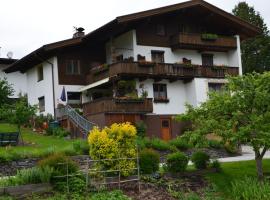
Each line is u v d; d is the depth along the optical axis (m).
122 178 19.50
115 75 36.53
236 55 43.78
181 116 21.89
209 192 19.70
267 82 20.89
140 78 38.00
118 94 37.28
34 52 39.72
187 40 40.34
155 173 20.41
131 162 19.67
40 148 28.39
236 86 21.11
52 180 17.66
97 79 39.19
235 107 20.73
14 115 31.41
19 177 17.78
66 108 37.38
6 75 51.62
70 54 40.72
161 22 40.62
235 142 20.45
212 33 43.91
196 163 21.89
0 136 30.03
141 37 39.19
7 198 16.28
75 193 17.34
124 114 35.53
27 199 16.70
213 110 21.27
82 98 40.59
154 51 39.72
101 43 42.19
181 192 19.22
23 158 23.64
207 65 41.03
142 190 18.86
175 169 20.86
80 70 41.03
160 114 38.59
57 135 35.16
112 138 19.75
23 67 45.31
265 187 18.88
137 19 37.59
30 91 44.56
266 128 20.06
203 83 40.31
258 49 62.88
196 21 42.94
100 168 19.45
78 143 26.23
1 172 22.64
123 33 40.00
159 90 39.34
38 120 38.34
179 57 41.25
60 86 39.91
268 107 20.56
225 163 24.14
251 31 44.91
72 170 18.06
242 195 18.95
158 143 29.02
